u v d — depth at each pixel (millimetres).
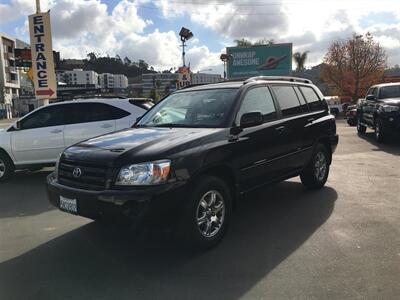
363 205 6367
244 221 5734
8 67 94000
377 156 11320
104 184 4348
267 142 5688
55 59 20219
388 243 4781
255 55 45531
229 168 4996
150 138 4805
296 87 6957
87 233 5441
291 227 5438
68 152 4914
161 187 4168
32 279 4133
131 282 4008
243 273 4125
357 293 3656
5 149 9273
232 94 5586
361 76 52781
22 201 7406
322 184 7445
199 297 3680
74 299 3711
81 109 9445
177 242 4570
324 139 7383
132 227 4145
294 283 3879
